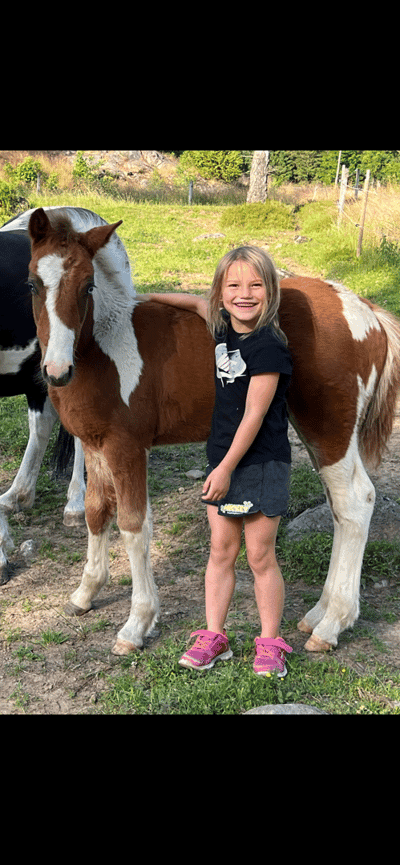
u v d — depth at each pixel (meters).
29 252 4.30
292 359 3.00
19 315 4.16
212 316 2.89
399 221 14.84
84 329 2.99
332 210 17.89
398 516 4.32
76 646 3.36
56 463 5.20
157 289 10.99
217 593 3.07
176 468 5.52
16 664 3.21
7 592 3.87
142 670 3.15
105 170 28.33
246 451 2.80
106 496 3.44
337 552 3.26
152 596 3.36
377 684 2.98
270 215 18.02
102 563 3.57
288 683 2.97
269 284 2.70
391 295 10.38
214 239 16.14
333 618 3.22
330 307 3.09
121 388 3.17
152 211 20.31
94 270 2.99
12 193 18.91
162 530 4.48
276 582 3.00
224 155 31.14
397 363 3.26
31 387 4.59
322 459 3.16
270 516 2.83
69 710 2.88
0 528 4.23
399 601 3.67
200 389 3.23
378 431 3.35
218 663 3.13
